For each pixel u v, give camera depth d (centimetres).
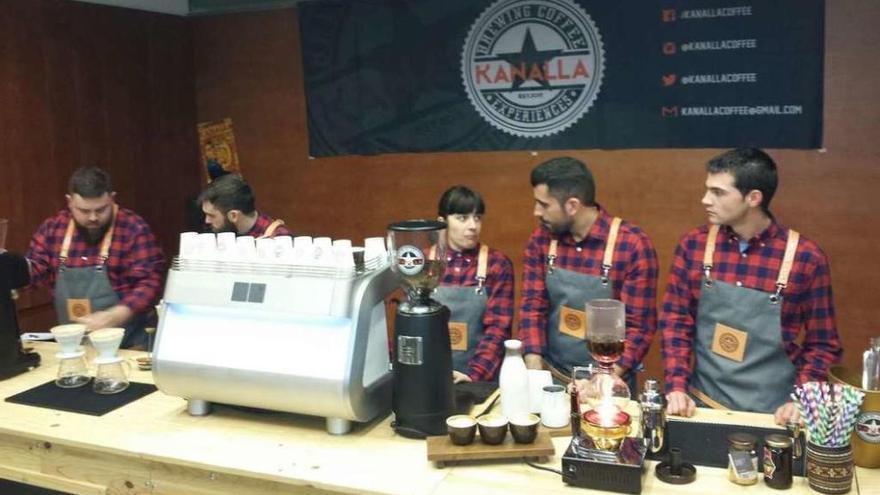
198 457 188
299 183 479
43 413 219
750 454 168
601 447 171
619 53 397
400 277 191
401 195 455
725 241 244
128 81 441
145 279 326
